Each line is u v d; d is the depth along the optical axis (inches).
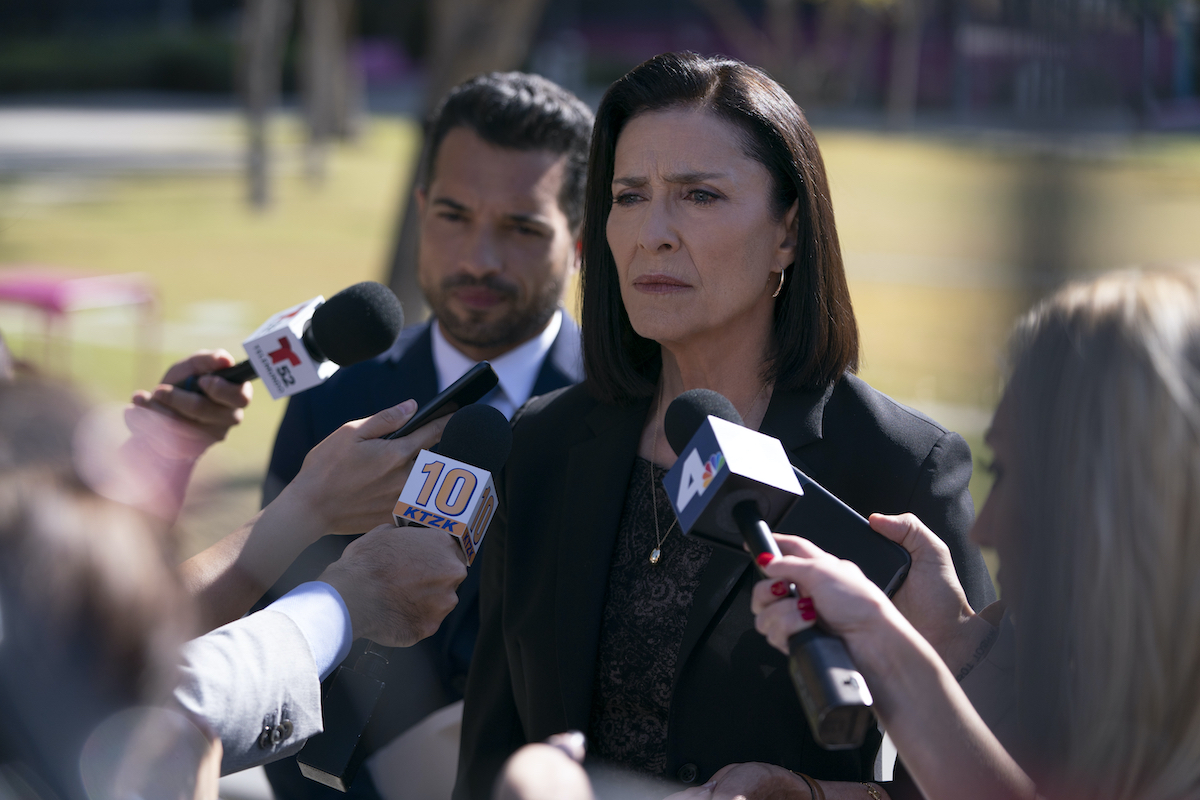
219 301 471.5
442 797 107.0
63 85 1785.2
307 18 905.5
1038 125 173.9
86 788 47.6
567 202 121.0
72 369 350.3
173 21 2074.3
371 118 1510.8
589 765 84.0
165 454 97.9
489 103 117.8
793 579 59.9
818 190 85.0
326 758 76.5
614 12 1777.8
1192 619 57.4
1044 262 267.6
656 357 93.5
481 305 119.2
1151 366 59.1
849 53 1587.1
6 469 47.8
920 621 72.7
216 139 1201.4
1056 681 61.6
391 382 122.0
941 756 57.8
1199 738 57.5
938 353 382.6
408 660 109.7
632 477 89.1
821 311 85.3
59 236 626.2
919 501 82.3
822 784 77.3
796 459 84.2
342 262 571.2
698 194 83.0
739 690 79.7
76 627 47.0
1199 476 57.6
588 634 84.4
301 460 120.7
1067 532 60.6
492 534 95.3
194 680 65.7
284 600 74.0
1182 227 456.4
